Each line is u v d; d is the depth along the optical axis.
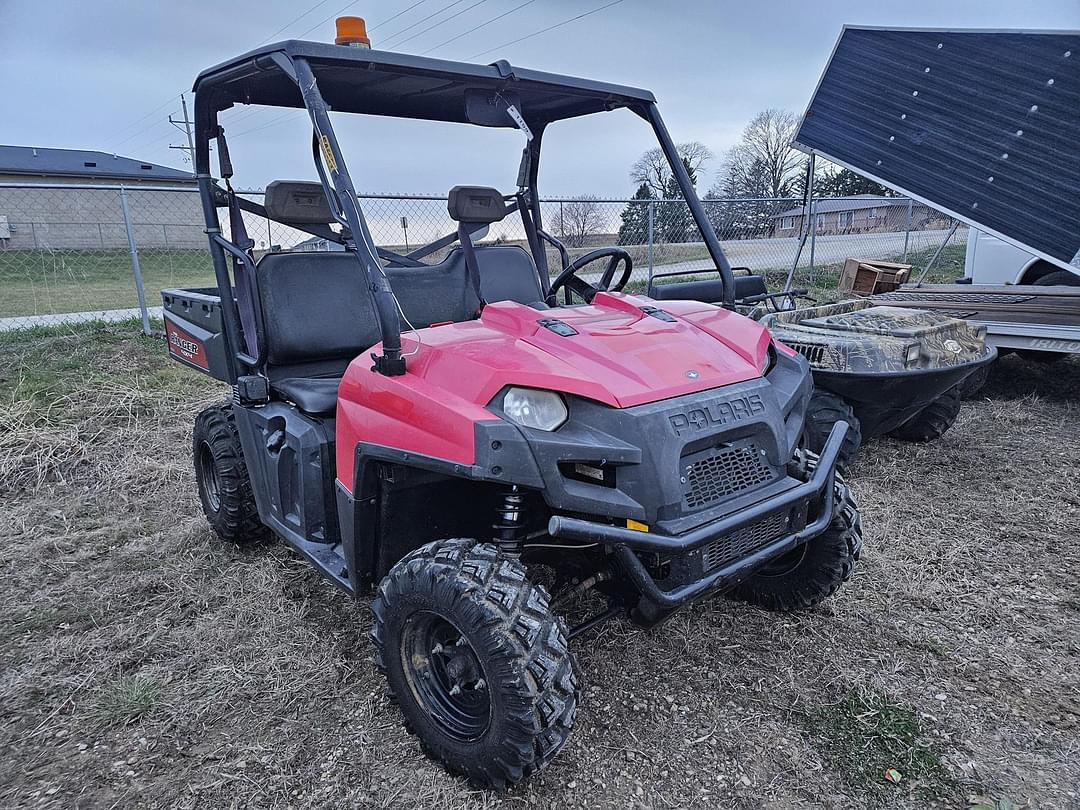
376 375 2.17
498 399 1.96
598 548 2.27
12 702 2.44
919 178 5.75
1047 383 6.21
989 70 5.21
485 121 2.67
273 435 2.66
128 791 2.05
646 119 2.97
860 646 2.63
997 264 7.58
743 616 2.84
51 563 3.39
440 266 3.20
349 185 2.10
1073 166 4.96
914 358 3.78
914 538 3.45
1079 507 3.76
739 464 2.08
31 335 6.83
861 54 5.91
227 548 3.51
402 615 2.03
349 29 2.38
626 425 1.89
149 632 2.84
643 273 9.17
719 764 2.10
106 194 17.41
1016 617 2.79
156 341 6.80
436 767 2.11
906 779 2.03
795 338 3.92
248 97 2.81
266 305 2.78
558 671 1.83
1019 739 2.17
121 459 4.66
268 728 2.29
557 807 1.96
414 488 2.29
